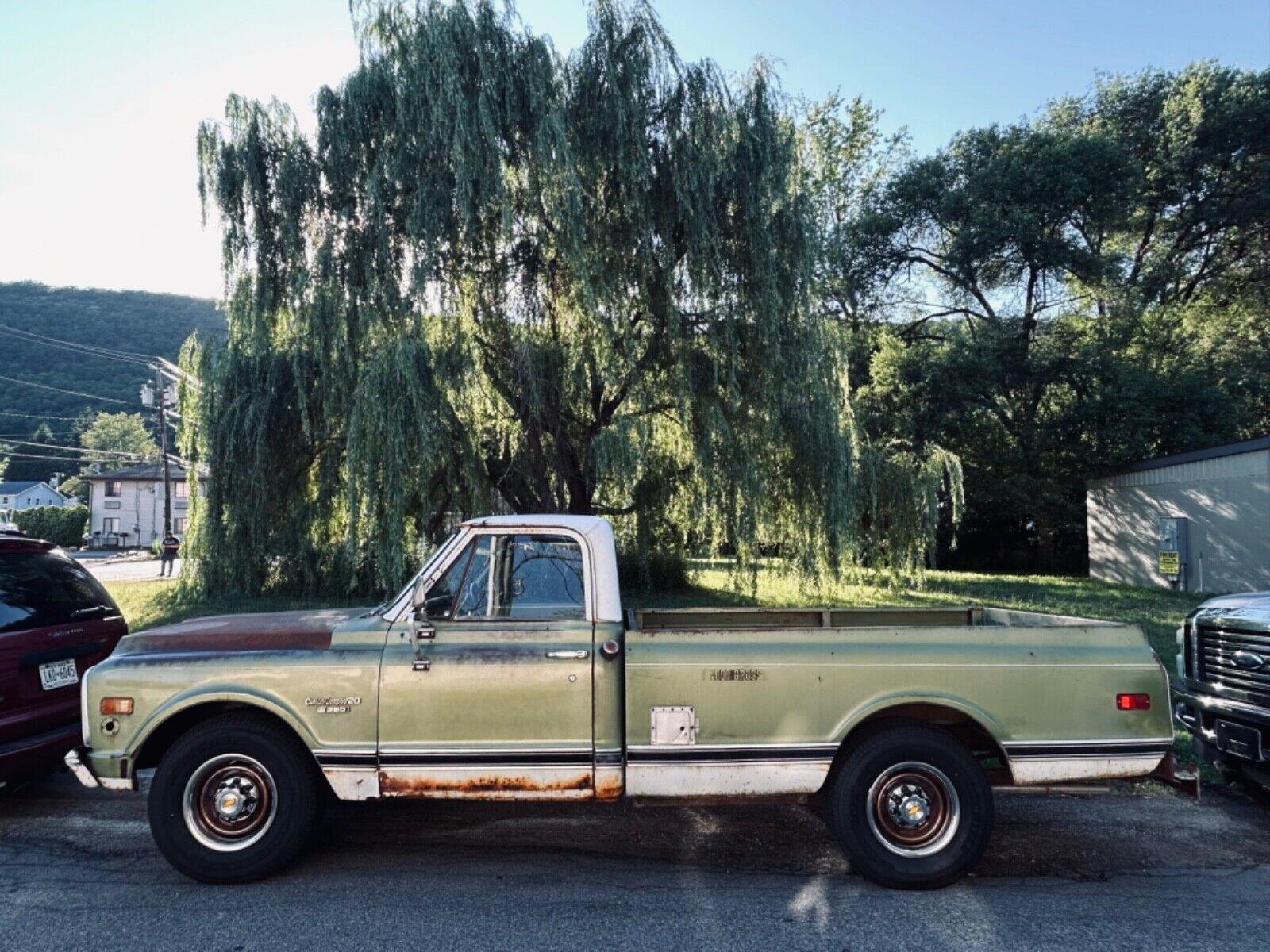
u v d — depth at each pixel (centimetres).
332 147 1346
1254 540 1908
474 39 1277
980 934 366
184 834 415
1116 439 2522
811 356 1398
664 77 1327
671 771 418
